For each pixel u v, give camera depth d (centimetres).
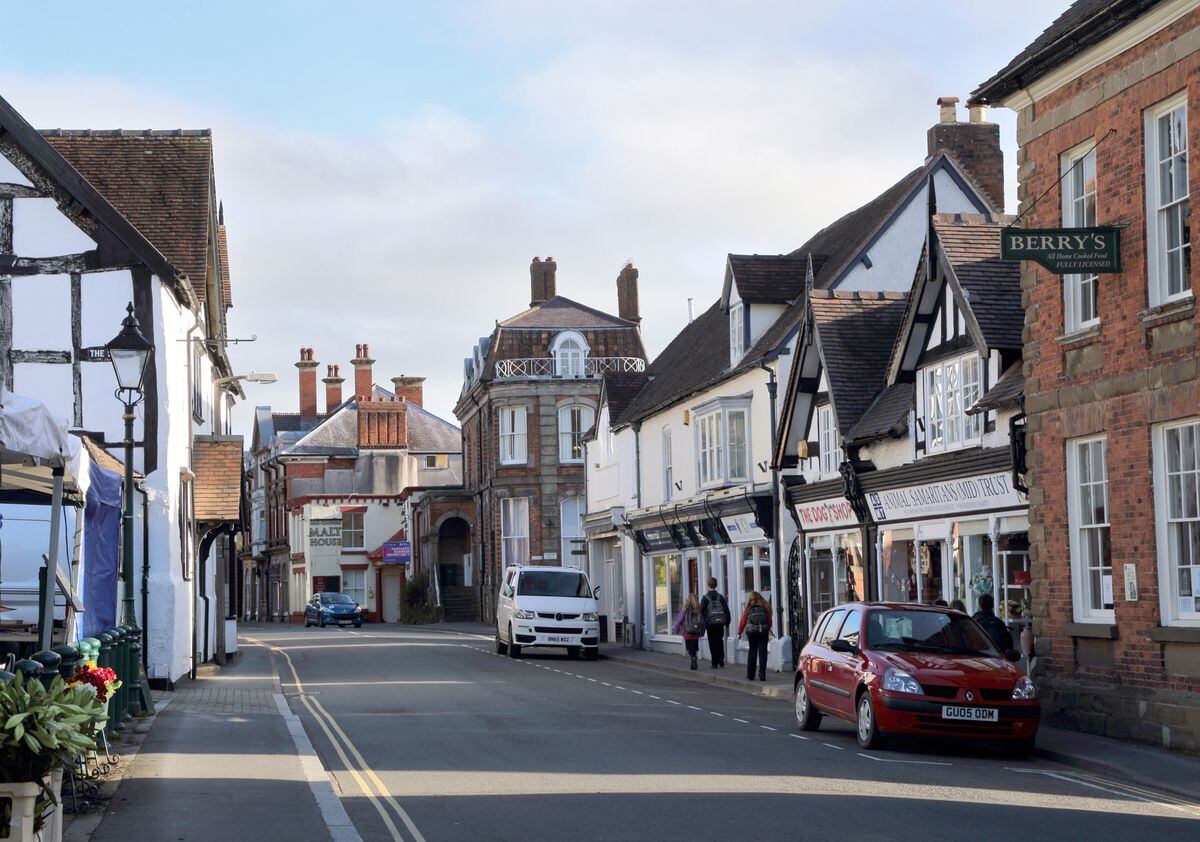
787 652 2875
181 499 2580
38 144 2303
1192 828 1073
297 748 1542
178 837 1003
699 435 3397
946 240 2188
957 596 2175
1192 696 1512
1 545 1942
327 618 6656
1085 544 1767
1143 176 1616
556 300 6378
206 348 3238
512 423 6091
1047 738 1644
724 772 1377
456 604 6869
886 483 2375
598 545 4747
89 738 810
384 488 8294
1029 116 1875
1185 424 1552
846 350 2661
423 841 1014
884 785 1288
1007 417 1992
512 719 1947
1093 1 1830
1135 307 1627
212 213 3180
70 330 2325
